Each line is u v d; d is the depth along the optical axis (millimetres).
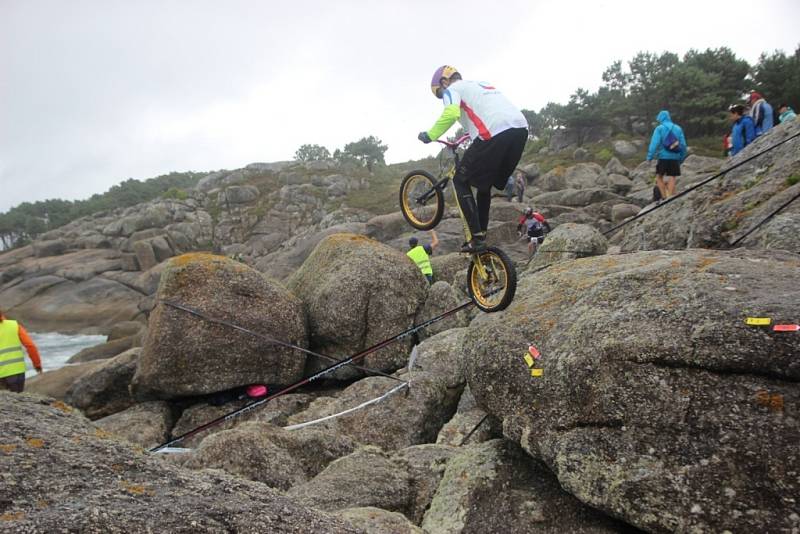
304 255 31766
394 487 5164
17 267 45875
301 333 10250
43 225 90188
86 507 1460
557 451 4203
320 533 1840
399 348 10688
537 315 5121
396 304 10875
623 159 41344
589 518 4199
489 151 5152
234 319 9734
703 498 3441
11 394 2236
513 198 33094
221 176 63281
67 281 41500
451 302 11078
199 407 9617
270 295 10203
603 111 47500
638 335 3998
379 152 72125
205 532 1562
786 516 3189
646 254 5809
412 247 14047
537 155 49469
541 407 4473
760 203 8008
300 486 5223
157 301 9977
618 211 24188
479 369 5062
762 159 9398
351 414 8219
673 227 10156
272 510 1856
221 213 55500
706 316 3814
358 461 5605
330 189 56688
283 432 6402
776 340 3449
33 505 1423
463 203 5355
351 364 9102
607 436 3947
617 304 4500
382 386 8727
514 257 19938
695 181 14109
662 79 43469
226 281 10000
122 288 39188
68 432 1965
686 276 4430
